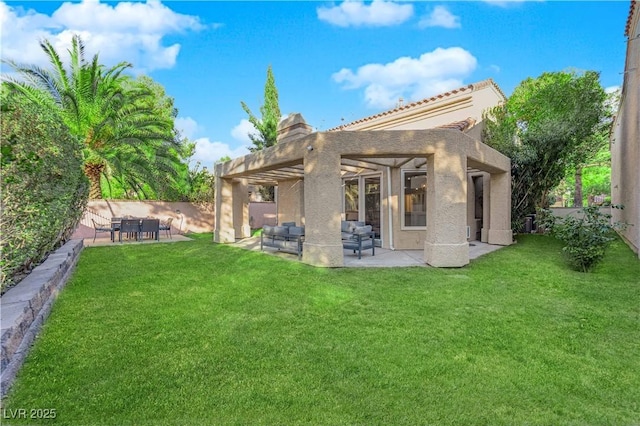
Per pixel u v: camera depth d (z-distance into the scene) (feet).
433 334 15.76
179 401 10.56
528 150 50.19
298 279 26.43
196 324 17.12
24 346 13.62
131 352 13.89
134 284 25.31
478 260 33.22
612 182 68.64
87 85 51.08
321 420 9.70
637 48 36.09
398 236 43.50
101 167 59.11
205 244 50.42
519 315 18.26
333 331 16.19
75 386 11.39
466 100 49.39
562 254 33.99
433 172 30.91
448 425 9.53
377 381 11.73
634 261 31.96
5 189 16.24
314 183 31.60
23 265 21.89
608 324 16.99
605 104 57.57
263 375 12.14
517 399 10.75
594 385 11.62
